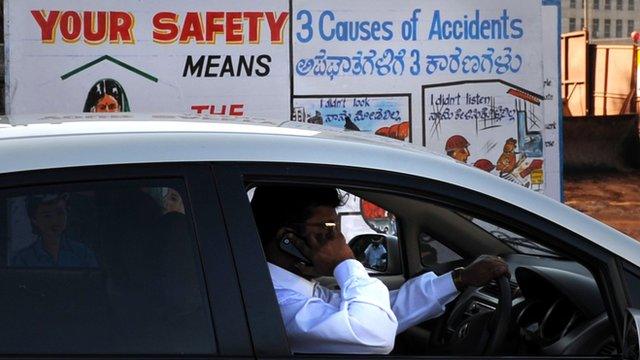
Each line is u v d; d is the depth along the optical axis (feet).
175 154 7.11
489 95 22.34
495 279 8.67
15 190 6.79
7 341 6.66
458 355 7.49
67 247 6.91
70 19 20.83
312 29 21.57
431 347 8.82
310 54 21.63
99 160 6.99
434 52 22.04
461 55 22.17
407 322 8.80
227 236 6.97
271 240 8.26
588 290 8.44
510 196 7.47
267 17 21.39
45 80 20.85
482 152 22.41
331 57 21.70
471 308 8.98
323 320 7.74
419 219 11.18
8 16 20.58
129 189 6.98
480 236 10.64
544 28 22.48
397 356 7.21
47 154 6.93
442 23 22.02
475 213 7.43
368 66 21.84
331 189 8.20
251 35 21.39
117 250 6.97
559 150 22.74
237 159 7.16
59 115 8.81
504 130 22.47
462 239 10.86
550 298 8.79
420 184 7.36
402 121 22.07
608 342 7.90
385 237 11.82
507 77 22.39
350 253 8.36
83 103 21.03
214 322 6.83
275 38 21.45
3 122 8.00
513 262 9.66
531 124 22.58
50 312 6.81
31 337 6.71
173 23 21.13
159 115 8.92
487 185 7.48
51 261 6.89
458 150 22.31
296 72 21.61
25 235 6.84
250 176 7.14
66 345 6.73
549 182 22.72
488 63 22.29
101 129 7.48
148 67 21.16
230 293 6.88
